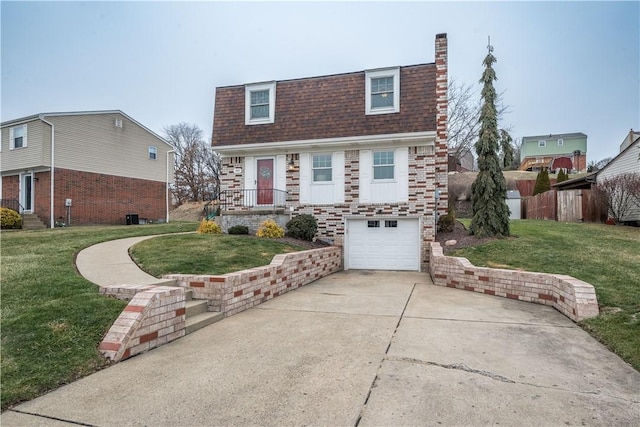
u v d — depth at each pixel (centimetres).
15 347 407
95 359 411
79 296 552
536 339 509
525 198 2233
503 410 313
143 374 391
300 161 1385
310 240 1311
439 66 1425
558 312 663
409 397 337
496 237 1216
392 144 1301
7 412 312
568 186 2348
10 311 493
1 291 576
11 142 2056
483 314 648
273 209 1381
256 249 1046
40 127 1933
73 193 2034
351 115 1340
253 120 1449
